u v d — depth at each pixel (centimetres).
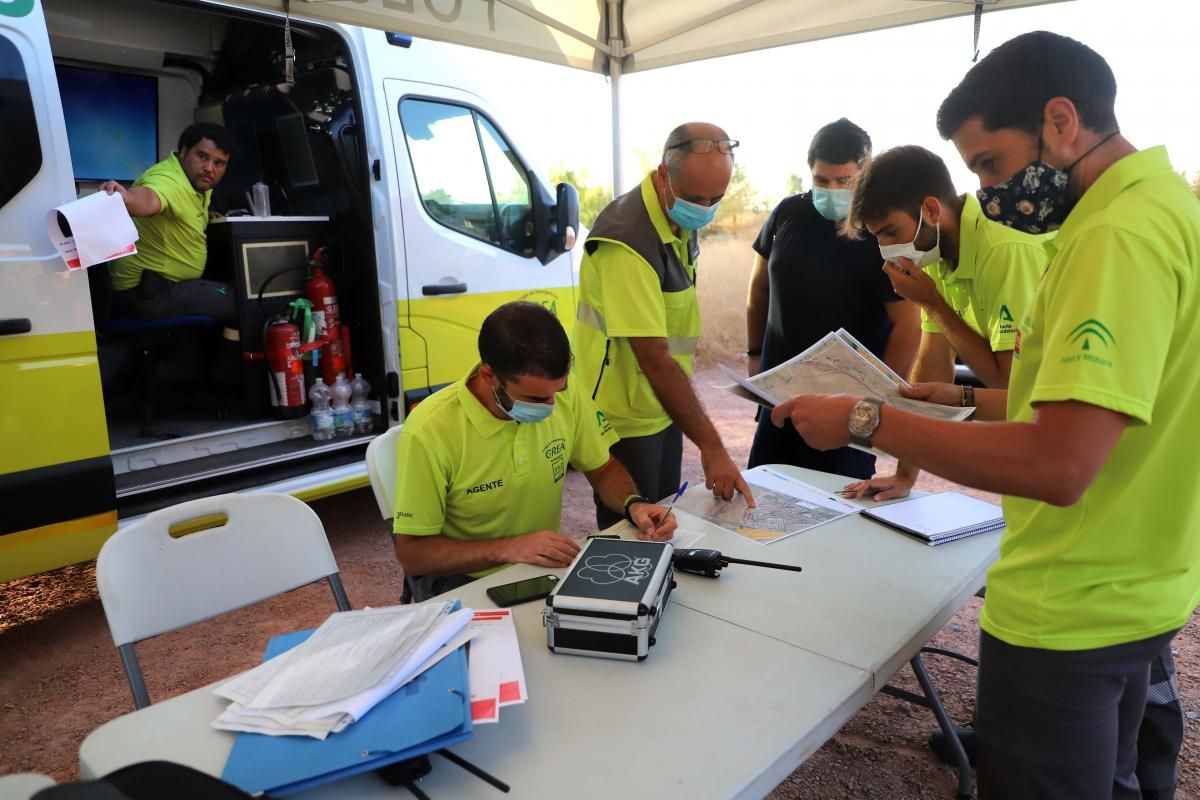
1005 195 120
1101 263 104
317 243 411
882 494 215
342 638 135
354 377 414
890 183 193
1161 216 105
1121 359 101
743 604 157
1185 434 111
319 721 111
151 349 391
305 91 405
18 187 272
